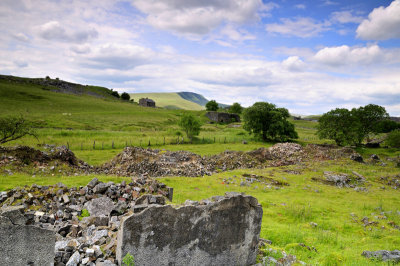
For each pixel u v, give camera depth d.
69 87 178.25
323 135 59.16
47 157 24.33
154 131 66.75
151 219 6.87
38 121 63.91
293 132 64.44
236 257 8.74
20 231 5.95
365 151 54.34
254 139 64.31
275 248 10.39
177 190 20.23
